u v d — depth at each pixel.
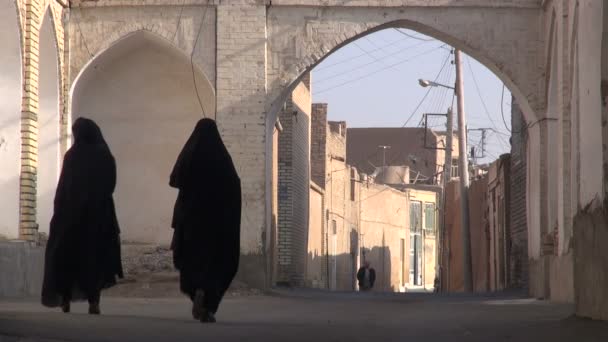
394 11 21.44
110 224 11.72
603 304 9.77
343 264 48.00
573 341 8.52
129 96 22.84
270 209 22.20
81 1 21.45
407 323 11.44
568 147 18.39
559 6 18.73
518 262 28.22
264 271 21.09
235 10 21.34
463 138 36.09
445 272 50.00
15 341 7.70
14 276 17.45
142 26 21.39
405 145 74.31
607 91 9.76
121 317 10.89
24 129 18.50
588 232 10.41
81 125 11.68
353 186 50.28
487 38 21.31
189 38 21.39
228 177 10.73
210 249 10.59
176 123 22.89
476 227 42.06
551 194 20.64
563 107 18.38
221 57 21.30
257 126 21.23
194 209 10.59
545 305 17.19
